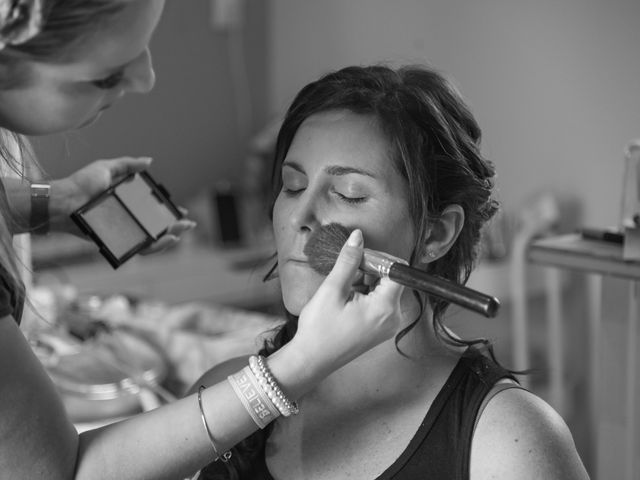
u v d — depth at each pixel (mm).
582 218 2549
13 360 744
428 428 892
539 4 2574
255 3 3525
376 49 3102
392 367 937
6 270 795
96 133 3135
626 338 1235
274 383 770
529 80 2637
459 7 2801
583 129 2520
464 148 945
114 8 716
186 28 3373
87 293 2646
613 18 2391
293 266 897
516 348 2279
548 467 840
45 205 1152
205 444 772
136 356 1906
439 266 977
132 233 1168
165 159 3383
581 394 2432
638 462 1235
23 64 723
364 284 848
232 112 3539
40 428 750
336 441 939
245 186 3471
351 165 881
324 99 926
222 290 3109
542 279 2533
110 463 768
